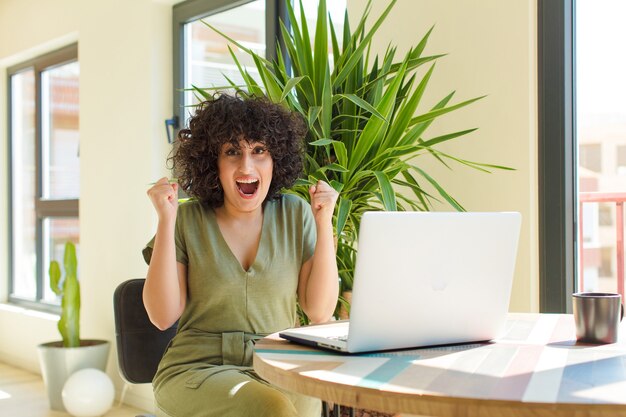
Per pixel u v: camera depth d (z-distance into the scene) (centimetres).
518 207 243
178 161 201
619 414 96
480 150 254
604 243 290
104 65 448
